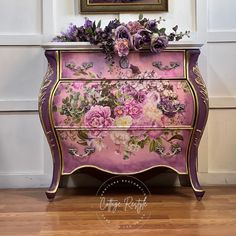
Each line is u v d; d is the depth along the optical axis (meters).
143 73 2.22
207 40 2.63
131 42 2.17
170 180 2.65
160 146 2.22
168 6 2.63
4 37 2.62
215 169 2.67
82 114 2.20
